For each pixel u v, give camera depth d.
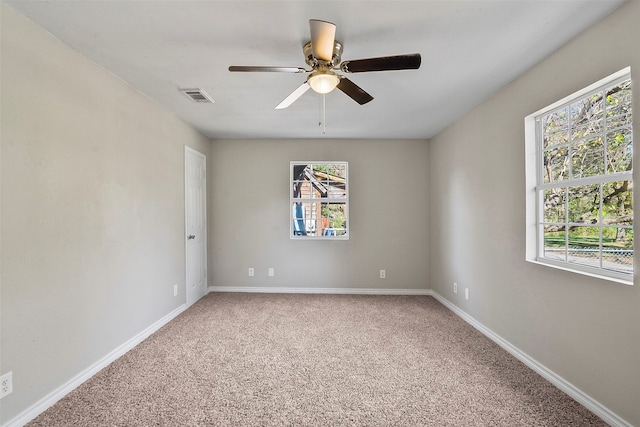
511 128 2.64
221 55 2.20
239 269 4.64
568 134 2.14
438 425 1.76
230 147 4.63
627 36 1.63
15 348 1.72
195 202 4.14
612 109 1.90
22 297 1.75
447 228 3.99
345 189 4.65
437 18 1.78
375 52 2.17
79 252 2.16
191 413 1.85
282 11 1.71
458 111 3.39
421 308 3.90
